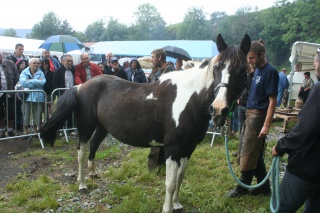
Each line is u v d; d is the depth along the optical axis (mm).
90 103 3600
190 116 2814
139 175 4227
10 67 6133
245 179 3445
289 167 2107
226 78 2502
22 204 3363
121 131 3326
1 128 5977
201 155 5094
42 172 4316
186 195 3623
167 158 2967
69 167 4555
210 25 60781
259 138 3252
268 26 35812
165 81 3111
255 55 3074
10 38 17984
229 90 2494
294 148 1979
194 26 57344
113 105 3371
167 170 2957
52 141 3842
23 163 4629
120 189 3678
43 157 4918
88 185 3840
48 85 6402
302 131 1893
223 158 5016
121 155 5211
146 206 3271
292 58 9680
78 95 3713
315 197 2186
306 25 30328
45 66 6461
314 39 29219
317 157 1955
